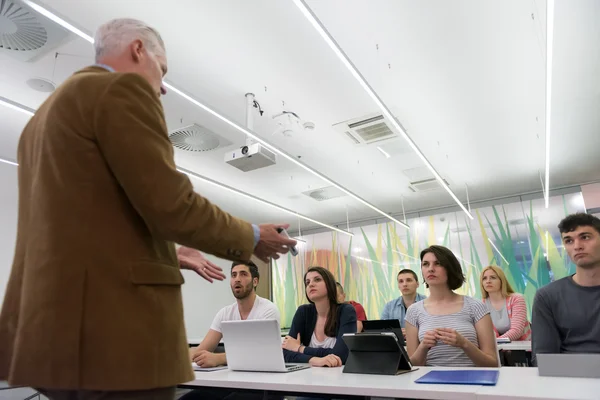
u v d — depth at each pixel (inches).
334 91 162.6
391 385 53.2
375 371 65.1
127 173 28.9
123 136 29.2
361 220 354.9
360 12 122.3
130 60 37.2
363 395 52.7
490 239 299.6
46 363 26.0
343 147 212.1
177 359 30.3
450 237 314.0
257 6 119.0
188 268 43.6
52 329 26.4
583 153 228.4
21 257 31.7
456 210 318.0
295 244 37.4
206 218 30.9
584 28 130.3
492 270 156.6
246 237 33.7
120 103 30.1
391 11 122.3
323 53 139.9
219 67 146.3
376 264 337.7
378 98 138.6
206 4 117.9
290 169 241.3
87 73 33.3
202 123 184.1
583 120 190.5
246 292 111.5
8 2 104.8
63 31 118.2
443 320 84.0
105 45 37.5
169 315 30.5
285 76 152.3
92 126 30.0
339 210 327.0
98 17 121.4
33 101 162.1
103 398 26.8
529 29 130.3
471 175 258.1
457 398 46.6
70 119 30.5
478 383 51.3
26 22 113.1
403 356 65.5
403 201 308.2
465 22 127.3
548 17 102.5
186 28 127.1
